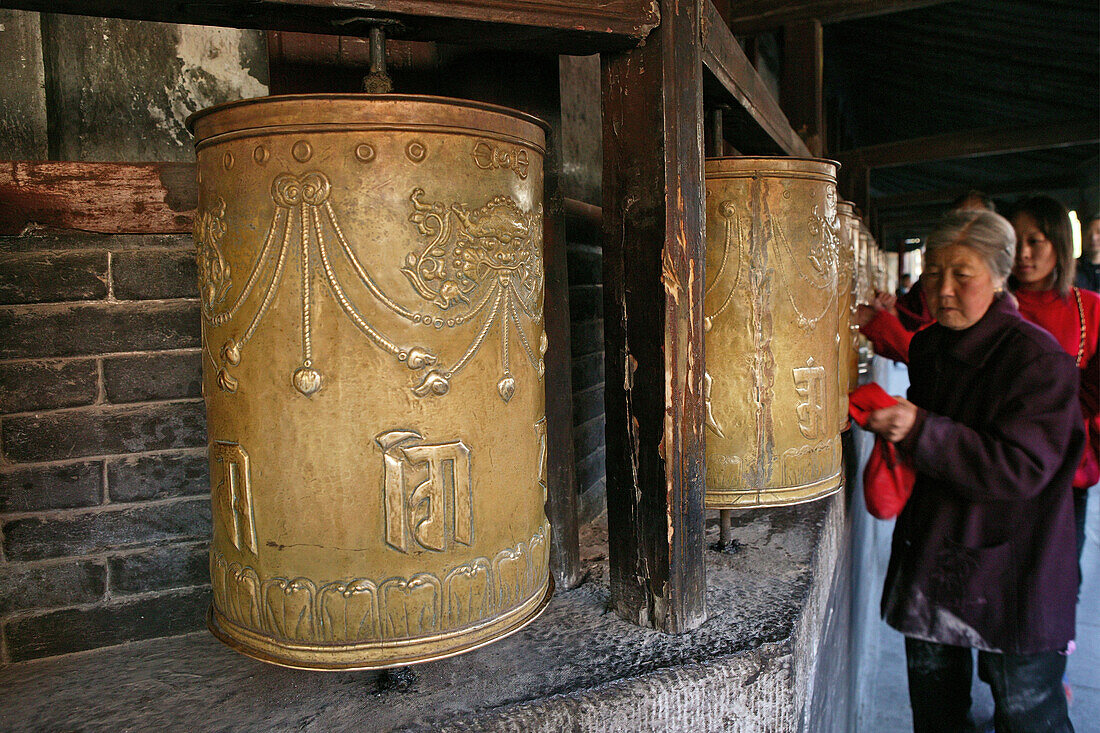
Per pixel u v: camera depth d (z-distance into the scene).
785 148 1.85
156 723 0.89
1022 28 4.80
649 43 0.96
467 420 0.75
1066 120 5.27
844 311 1.67
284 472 0.73
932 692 1.90
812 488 1.24
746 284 1.17
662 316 0.98
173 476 1.12
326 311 0.70
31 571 1.05
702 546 1.09
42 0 0.72
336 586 0.74
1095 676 2.72
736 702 1.00
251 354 0.73
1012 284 2.32
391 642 0.75
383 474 0.72
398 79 1.24
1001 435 1.49
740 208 1.17
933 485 1.67
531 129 0.82
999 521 1.61
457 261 0.73
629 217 1.02
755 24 3.25
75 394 1.05
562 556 1.22
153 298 1.08
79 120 1.06
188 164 1.06
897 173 9.49
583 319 1.70
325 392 0.71
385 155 0.70
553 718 0.89
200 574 1.14
